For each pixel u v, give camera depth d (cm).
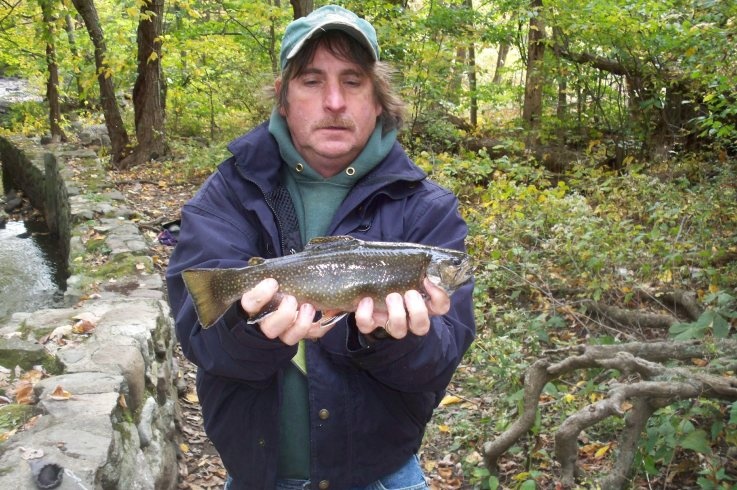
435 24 652
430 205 114
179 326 107
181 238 111
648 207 412
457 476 227
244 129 834
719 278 298
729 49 362
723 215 380
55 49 919
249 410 112
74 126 1040
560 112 698
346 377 111
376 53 111
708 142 562
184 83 902
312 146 111
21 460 136
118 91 1089
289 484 118
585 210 376
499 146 554
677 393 178
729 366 192
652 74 554
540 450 212
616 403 179
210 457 246
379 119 118
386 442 115
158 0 707
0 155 868
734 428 190
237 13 807
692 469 199
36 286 471
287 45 110
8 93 1379
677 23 482
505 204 409
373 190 112
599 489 186
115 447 151
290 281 99
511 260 353
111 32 941
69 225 441
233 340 97
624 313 302
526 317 307
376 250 100
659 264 336
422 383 106
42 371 198
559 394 242
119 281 300
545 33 686
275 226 113
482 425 239
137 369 195
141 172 678
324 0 663
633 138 623
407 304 93
